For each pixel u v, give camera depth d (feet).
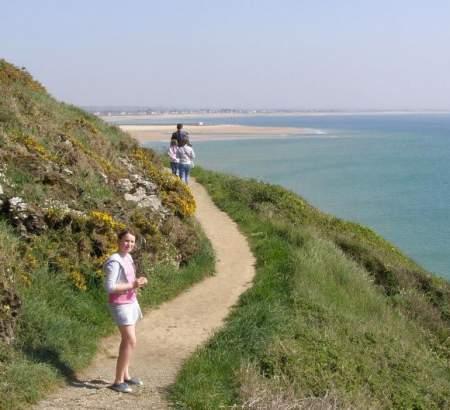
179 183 54.29
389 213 122.83
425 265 85.97
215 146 288.10
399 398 31.01
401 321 46.06
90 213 37.91
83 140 52.90
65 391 25.09
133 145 67.56
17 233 33.76
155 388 26.35
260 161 215.31
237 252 50.49
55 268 33.27
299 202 73.00
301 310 36.22
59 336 28.35
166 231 43.93
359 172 187.42
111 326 32.58
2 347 25.43
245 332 31.58
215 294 40.42
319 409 25.09
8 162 38.04
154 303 37.47
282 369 28.37
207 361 28.76
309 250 49.83
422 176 178.40
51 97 73.36
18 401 23.02
